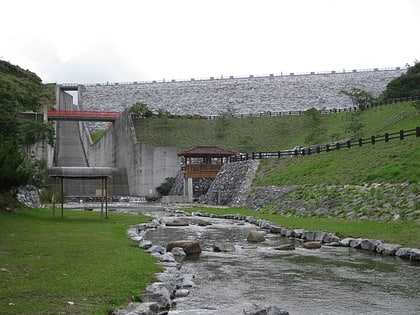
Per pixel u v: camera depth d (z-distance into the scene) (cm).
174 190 7431
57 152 10788
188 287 1461
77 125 12644
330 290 1442
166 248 2255
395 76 11762
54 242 2077
